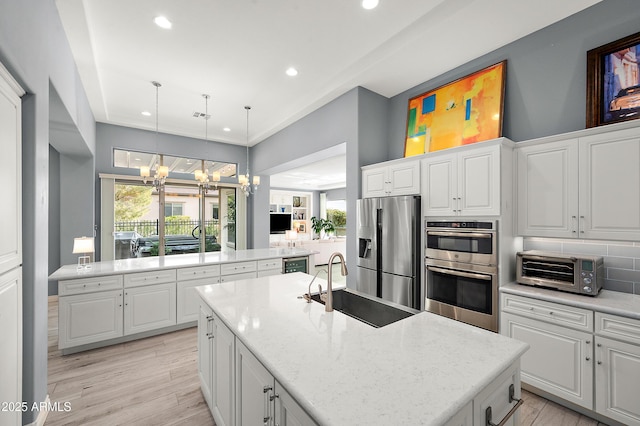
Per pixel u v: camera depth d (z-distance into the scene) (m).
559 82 2.49
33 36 1.75
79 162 4.86
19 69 1.55
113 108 4.66
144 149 5.58
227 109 4.69
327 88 3.87
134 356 2.88
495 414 1.08
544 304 2.14
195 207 6.38
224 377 1.66
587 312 1.94
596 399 1.90
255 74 3.56
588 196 2.15
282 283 2.39
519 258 2.43
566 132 2.44
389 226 3.23
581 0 2.25
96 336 2.98
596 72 2.27
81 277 2.92
